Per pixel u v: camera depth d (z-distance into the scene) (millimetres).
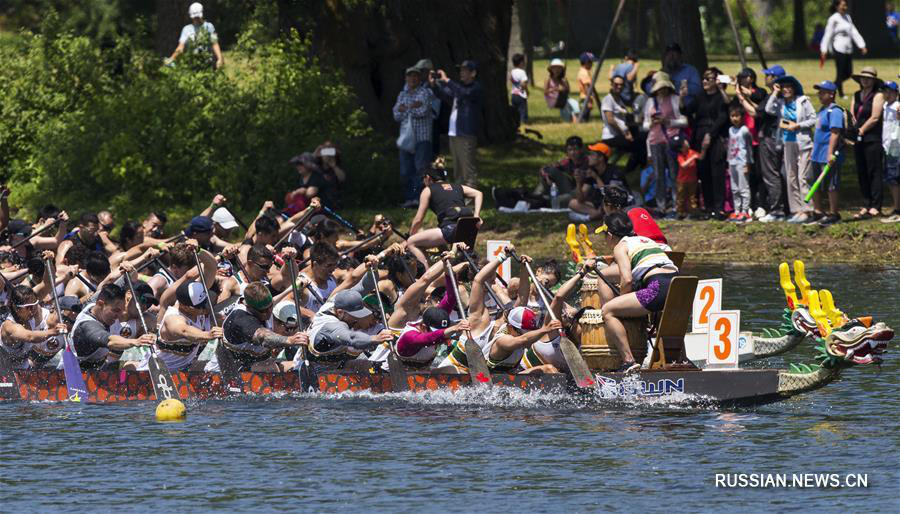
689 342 45938
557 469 34656
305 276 48969
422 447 37156
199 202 89562
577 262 45875
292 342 43875
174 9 108125
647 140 78625
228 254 49062
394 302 49812
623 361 42938
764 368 45156
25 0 138125
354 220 82375
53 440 38562
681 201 77438
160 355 45781
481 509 31219
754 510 31000
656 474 34062
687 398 41812
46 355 47000
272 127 89562
